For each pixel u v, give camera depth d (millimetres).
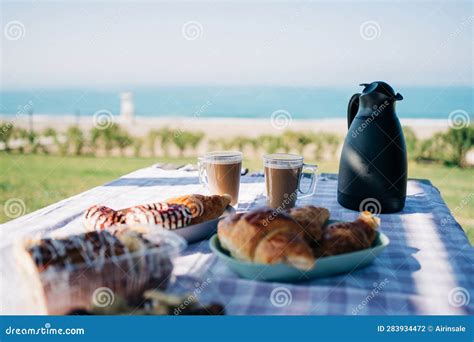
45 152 7156
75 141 7344
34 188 5082
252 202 1097
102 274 543
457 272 698
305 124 9617
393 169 976
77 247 567
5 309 572
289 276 648
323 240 689
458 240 833
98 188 1254
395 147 976
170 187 1254
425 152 5961
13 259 586
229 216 711
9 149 7031
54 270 531
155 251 572
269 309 587
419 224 923
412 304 596
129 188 1249
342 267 669
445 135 5926
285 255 627
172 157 7648
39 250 548
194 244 803
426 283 661
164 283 591
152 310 560
